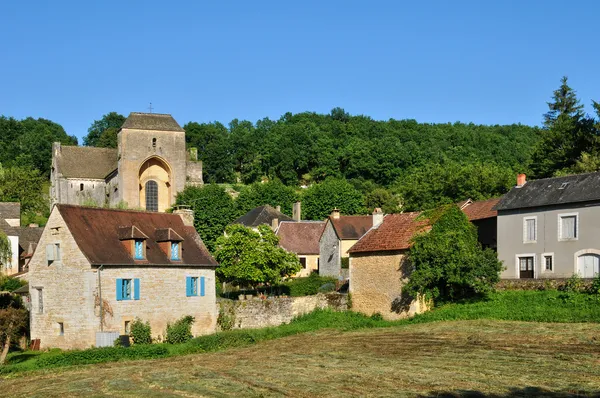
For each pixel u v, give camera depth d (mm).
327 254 73438
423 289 45906
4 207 85938
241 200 110062
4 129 157000
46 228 44250
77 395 28109
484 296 46375
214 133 156875
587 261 45938
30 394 28938
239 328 48250
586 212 46188
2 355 38344
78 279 42281
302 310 50156
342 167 150500
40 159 145250
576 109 86312
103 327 41688
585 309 40375
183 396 26891
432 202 78812
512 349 33750
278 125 171625
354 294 51312
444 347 35688
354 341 40000
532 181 52031
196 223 85875
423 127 178750
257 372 31594
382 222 52781
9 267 71938
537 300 43688
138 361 37312
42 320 44031
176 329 43812
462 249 45562
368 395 25828
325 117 183375
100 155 96438
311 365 32969
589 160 63500
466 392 25578
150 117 90062
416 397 25203
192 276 46906
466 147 158500
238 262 58688
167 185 90625
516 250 49938
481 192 77250
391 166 143000
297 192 126500
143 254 44688
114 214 46469
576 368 28922
